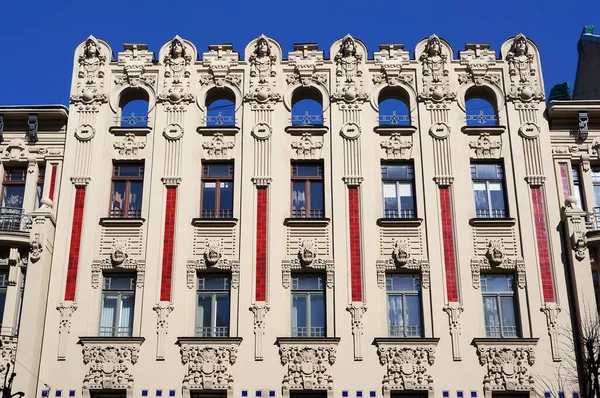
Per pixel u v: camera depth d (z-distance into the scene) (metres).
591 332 23.77
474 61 29.41
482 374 24.84
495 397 24.78
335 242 26.61
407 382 24.73
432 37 29.56
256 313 25.62
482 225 26.86
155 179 27.58
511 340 25.14
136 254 26.53
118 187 27.94
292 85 29.16
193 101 28.88
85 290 26.03
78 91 29.02
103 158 28.02
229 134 28.39
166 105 28.78
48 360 25.03
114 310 26.17
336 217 26.97
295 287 26.34
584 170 28.11
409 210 27.47
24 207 27.58
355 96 28.80
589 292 25.52
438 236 26.69
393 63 29.41
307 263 26.30
